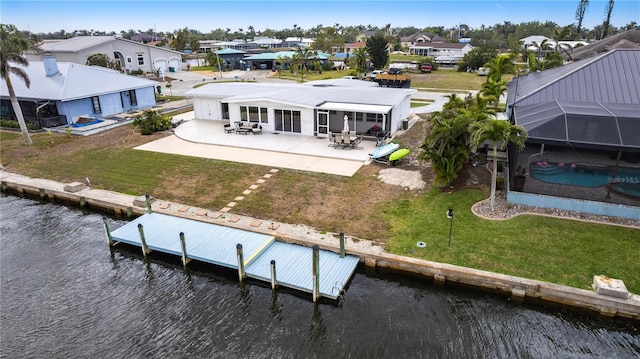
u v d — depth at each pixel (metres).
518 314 12.77
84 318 13.26
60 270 15.82
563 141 16.38
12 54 27.61
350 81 45.09
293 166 23.39
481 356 11.34
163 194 20.39
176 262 16.09
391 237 15.75
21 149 28.56
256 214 17.98
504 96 48.31
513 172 18.25
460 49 116.25
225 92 35.09
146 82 42.31
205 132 31.38
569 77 21.59
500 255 14.22
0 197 22.48
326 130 29.08
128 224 17.73
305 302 13.65
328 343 11.96
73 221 19.61
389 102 29.16
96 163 25.30
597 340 11.83
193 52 120.56
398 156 22.72
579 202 16.44
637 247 14.20
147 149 27.58
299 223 17.08
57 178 23.22
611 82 20.64
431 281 14.13
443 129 18.52
